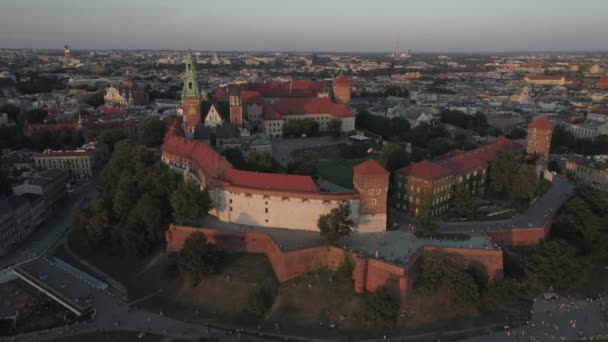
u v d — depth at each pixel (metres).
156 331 129.75
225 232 156.12
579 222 172.75
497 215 175.75
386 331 126.75
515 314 135.12
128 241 161.25
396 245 147.88
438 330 127.56
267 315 132.88
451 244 148.75
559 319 133.38
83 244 177.25
